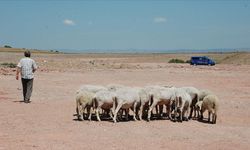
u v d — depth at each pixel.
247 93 30.97
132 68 58.50
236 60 97.12
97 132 15.57
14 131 15.34
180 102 18.69
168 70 56.09
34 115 18.88
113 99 18.02
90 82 36.47
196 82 38.91
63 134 15.05
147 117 18.94
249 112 22.16
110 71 51.00
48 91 28.88
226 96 29.00
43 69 48.91
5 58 80.06
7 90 28.50
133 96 17.98
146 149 13.23
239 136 15.75
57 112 20.03
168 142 14.31
